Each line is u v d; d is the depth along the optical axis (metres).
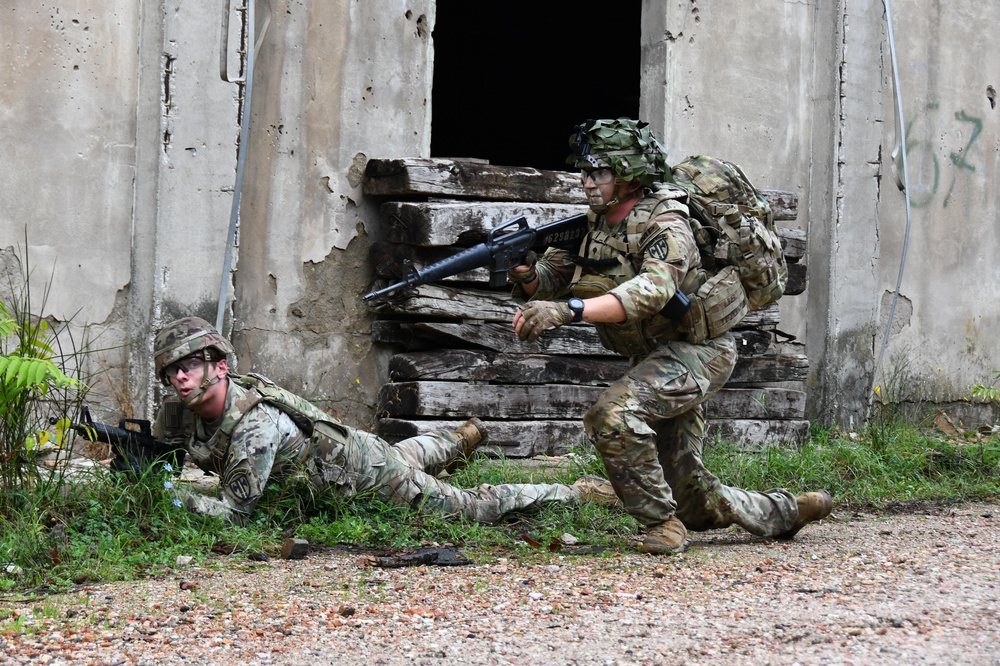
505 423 10.41
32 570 5.90
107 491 6.94
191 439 7.07
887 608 5.55
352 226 10.76
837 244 13.29
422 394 10.12
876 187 13.55
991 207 14.88
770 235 7.08
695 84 12.39
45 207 9.32
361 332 10.80
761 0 12.83
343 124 10.70
